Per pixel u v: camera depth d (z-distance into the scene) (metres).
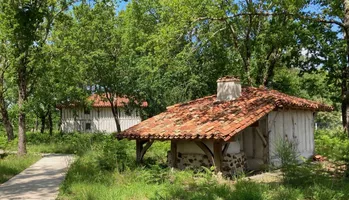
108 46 32.31
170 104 28.23
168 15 18.41
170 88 28.91
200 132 12.66
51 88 27.70
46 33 22.70
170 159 15.38
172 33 15.88
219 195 9.12
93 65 31.67
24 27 8.73
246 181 10.90
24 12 8.57
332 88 21.28
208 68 26.03
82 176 12.62
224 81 16.69
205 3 16.06
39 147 28.78
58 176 14.10
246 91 17.09
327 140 19.59
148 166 15.38
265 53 23.75
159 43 16.53
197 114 15.39
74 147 25.73
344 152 12.78
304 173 10.83
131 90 32.66
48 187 11.66
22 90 23.14
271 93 16.08
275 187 9.70
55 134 39.22
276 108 14.48
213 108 15.65
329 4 17.50
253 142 15.03
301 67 20.77
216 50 24.34
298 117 16.83
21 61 22.12
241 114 13.62
